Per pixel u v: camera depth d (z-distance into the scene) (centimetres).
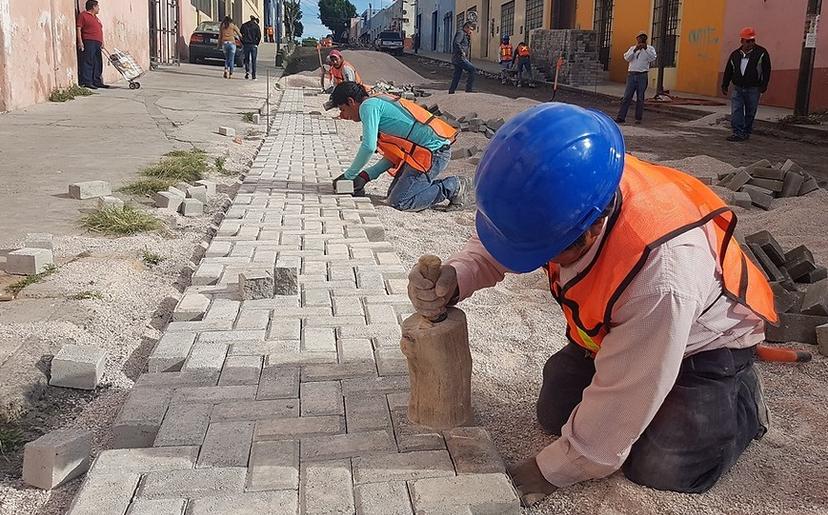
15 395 293
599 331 222
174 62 2572
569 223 196
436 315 255
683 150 1121
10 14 1169
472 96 1738
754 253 470
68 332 358
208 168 830
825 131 1272
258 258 471
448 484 231
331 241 516
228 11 4106
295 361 319
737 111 1223
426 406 262
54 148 904
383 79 2638
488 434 260
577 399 269
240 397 287
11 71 1177
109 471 236
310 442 255
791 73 1662
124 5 1927
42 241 485
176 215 607
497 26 3838
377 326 358
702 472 245
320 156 948
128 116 1237
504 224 200
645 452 242
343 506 222
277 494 227
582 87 2344
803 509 238
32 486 247
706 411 235
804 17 1612
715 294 231
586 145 196
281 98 1800
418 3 5953
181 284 450
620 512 237
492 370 336
